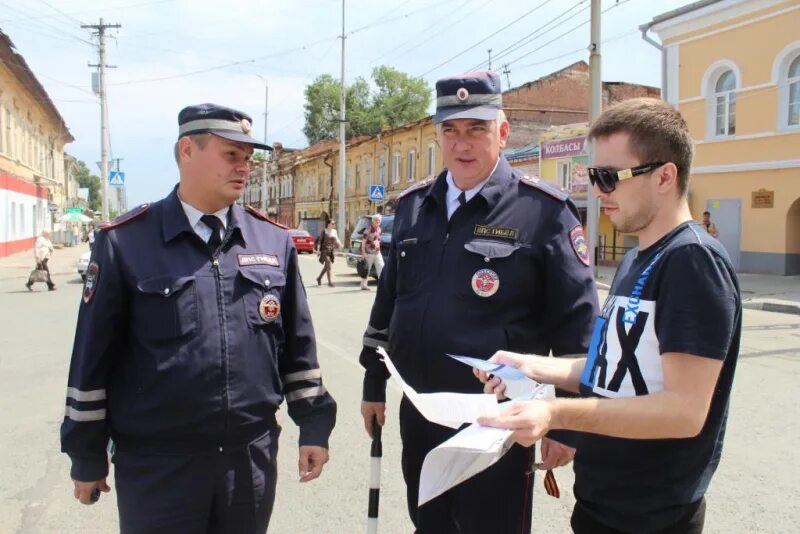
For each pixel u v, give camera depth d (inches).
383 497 147.4
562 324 90.0
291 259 94.3
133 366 81.6
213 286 82.9
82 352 80.1
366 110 2164.1
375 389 104.2
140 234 83.3
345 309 444.5
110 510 143.6
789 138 599.8
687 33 684.7
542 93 1125.7
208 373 80.6
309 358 95.3
